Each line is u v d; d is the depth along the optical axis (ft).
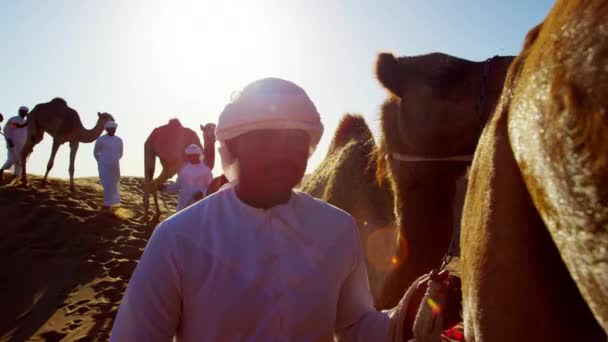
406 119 8.22
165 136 45.37
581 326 3.53
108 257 33.55
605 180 2.81
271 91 5.70
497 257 3.71
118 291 27.66
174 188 33.37
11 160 55.42
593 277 2.95
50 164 53.88
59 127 53.26
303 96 5.85
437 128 7.84
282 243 5.73
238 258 5.57
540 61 3.40
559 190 3.10
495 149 3.91
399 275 8.55
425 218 8.36
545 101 3.24
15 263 31.96
